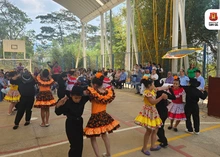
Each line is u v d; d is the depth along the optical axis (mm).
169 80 8555
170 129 5125
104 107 3451
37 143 4430
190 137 4625
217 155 3775
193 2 14461
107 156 3588
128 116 6418
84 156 3756
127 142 4383
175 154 3811
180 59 12570
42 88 5371
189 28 14609
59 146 4254
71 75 6941
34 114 6902
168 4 14141
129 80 14008
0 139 4680
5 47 21328
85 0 19828
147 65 11633
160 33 14789
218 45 9031
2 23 37750
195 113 4727
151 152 3895
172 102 4945
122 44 30203
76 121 3252
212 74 13867
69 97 3289
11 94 6641
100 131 3312
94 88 3412
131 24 16625
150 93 3637
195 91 4609
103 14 20844
